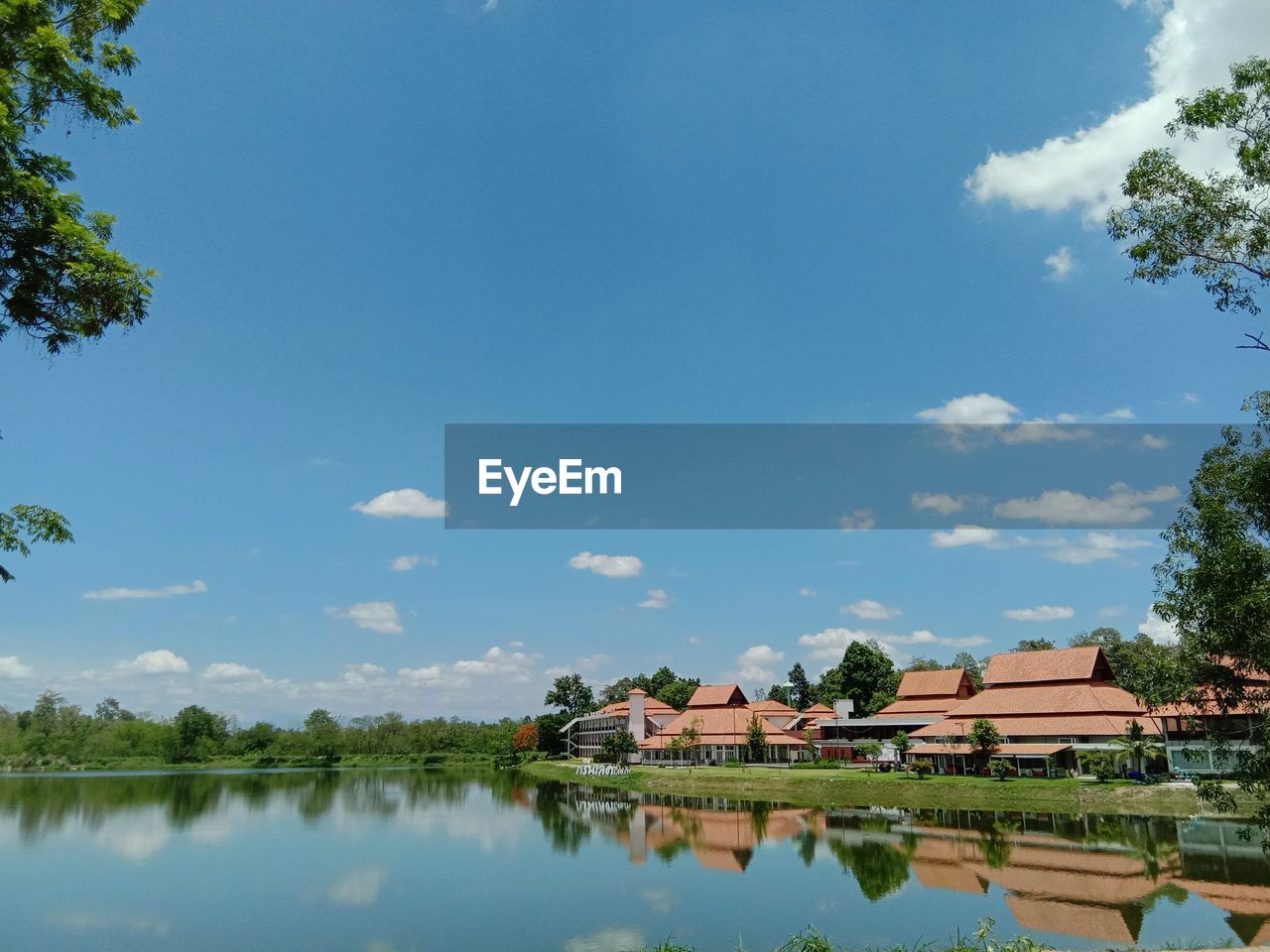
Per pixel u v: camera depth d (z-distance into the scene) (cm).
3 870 4566
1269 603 1692
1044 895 3419
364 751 18912
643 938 3009
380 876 4281
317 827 6344
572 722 14550
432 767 17125
